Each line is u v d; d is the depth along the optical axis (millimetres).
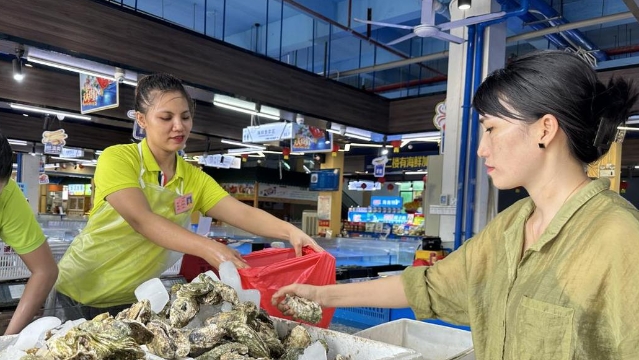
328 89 6945
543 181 883
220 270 1276
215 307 1184
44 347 998
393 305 1267
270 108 6297
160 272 1774
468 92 4945
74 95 6867
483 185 4934
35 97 6508
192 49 5316
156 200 1658
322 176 12695
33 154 11641
